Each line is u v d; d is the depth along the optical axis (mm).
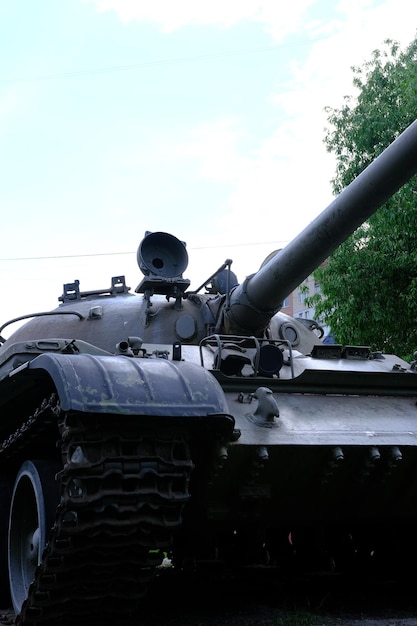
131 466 6391
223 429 6805
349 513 8453
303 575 10367
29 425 7617
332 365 8938
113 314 10570
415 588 9742
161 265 10281
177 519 6688
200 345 8320
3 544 8914
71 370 6410
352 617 7980
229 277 9906
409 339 18562
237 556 10023
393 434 7848
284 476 7617
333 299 18703
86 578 6680
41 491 7488
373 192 8055
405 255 17547
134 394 6363
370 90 18891
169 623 7805
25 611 6895
